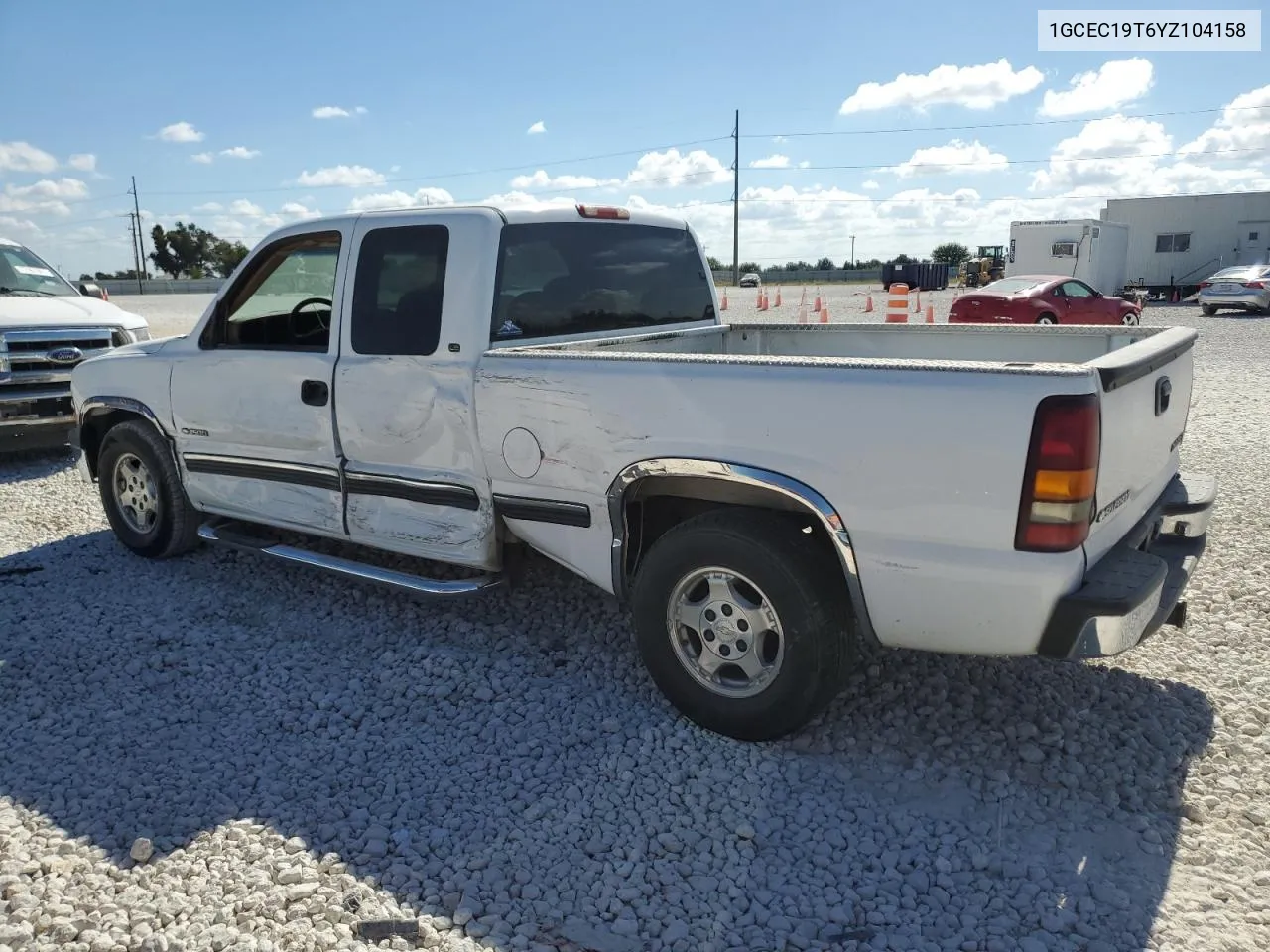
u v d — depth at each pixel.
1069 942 2.62
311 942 2.64
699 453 3.52
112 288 63.19
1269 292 24.42
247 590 5.32
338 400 4.61
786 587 3.39
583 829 3.17
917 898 2.82
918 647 3.36
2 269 9.62
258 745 3.73
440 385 4.24
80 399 5.98
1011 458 2.98
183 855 3.03
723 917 2.75
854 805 3.28
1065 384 2.92
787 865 2.98
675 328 5.31
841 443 3.24
